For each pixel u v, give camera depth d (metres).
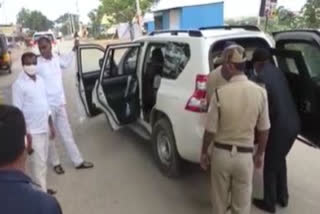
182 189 5.10
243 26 5.30
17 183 1.41
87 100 7.06
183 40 4.88
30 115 4.52
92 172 5.79
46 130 4.70
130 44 6.48
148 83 5.94
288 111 4.05
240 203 3.57
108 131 7.84
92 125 8.33
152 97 5.86
